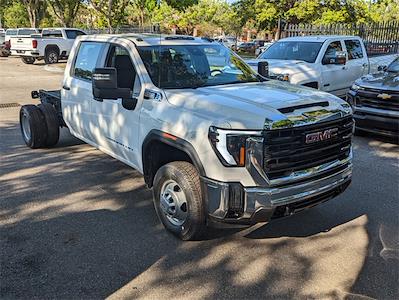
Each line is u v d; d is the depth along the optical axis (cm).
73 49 630
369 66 1173
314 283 351
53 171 609
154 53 489
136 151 473
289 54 1075
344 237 429
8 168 619
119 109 494
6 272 358
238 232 435
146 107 445
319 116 378
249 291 340
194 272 364
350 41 1130
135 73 479
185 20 4875
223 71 512
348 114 411
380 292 338
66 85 630
